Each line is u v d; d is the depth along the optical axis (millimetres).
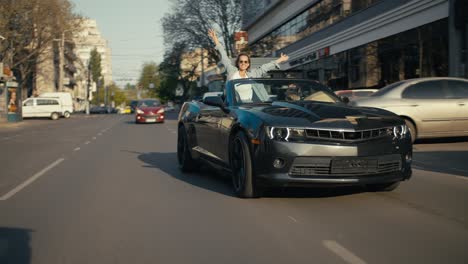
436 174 8016
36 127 31234
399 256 3977
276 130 5535
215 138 7051
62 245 4500
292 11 38094
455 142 12383
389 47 22406
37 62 47375
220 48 8227
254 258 4004
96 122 37031
